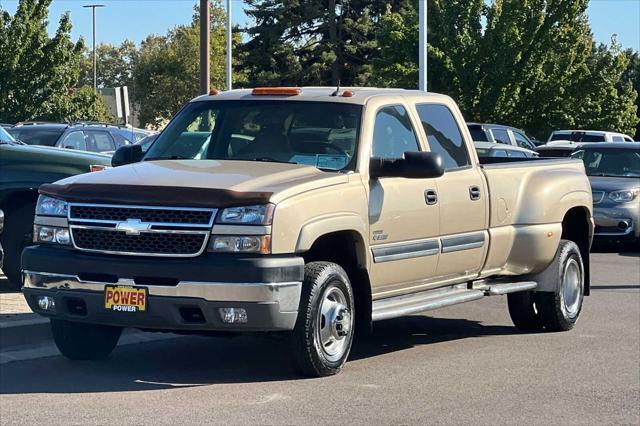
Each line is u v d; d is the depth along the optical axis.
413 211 8.16
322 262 7.47
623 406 7.15
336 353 7.55
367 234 7.69
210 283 6.77
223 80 60.78
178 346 9.02
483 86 36.03
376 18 59.28
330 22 57.41
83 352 8.09
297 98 8.36
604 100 38.53
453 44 36.00
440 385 7.64
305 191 7.15
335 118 8.10
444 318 11.08
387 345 9.35
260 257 6.83
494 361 8.63
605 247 19.28
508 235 9.47
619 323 10.78
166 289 6.83
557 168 10.39
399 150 8.36
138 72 72.44
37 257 7.28
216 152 8.28
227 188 6.95
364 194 7.68
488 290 9.21
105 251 7.07
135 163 8.12
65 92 35.88
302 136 8.08
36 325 8.84
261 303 6.80
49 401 6.86
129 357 8.46
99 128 19.78
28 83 34.09
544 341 9.69
